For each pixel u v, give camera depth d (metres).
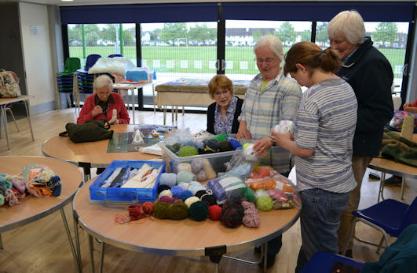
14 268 2.29
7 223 1.40
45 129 5.85
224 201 1.43
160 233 1.29
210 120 2.60
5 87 4.64
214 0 6.27
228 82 2.49
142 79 6.13
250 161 1.68
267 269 2.31
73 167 2.01
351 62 1.79
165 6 6.61
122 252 2.47
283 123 1.56
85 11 7.07
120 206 1.50
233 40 6.72
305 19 6.15
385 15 5.87
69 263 2.35
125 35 7.30
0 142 5.10
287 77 1.95
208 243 1.23
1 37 6.62
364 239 2.69
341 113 1.38
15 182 1.60
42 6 7.00
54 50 7.31
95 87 3.16
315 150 1.43
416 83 6.03
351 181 1.50
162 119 6.68
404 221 1.69
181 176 1.60
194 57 7.09
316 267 1.48
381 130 1.86
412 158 2.09
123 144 2.47
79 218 1.40
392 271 1.02
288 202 1.49
